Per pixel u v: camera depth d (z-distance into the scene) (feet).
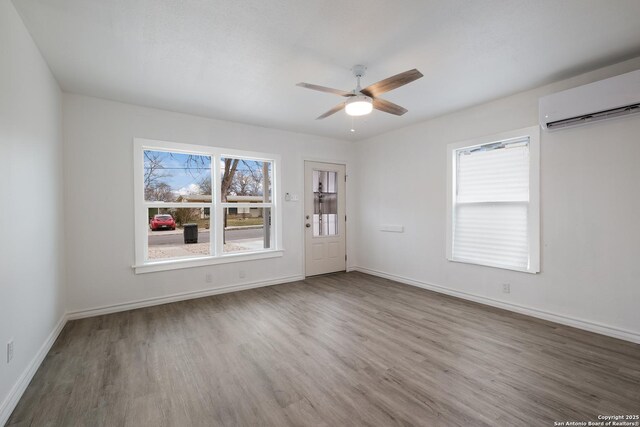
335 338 9.12
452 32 7.21
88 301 11.02
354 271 18.58
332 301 12.75
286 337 9.20
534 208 10.57
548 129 9.95
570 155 9.73
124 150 11.70
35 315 7.39
